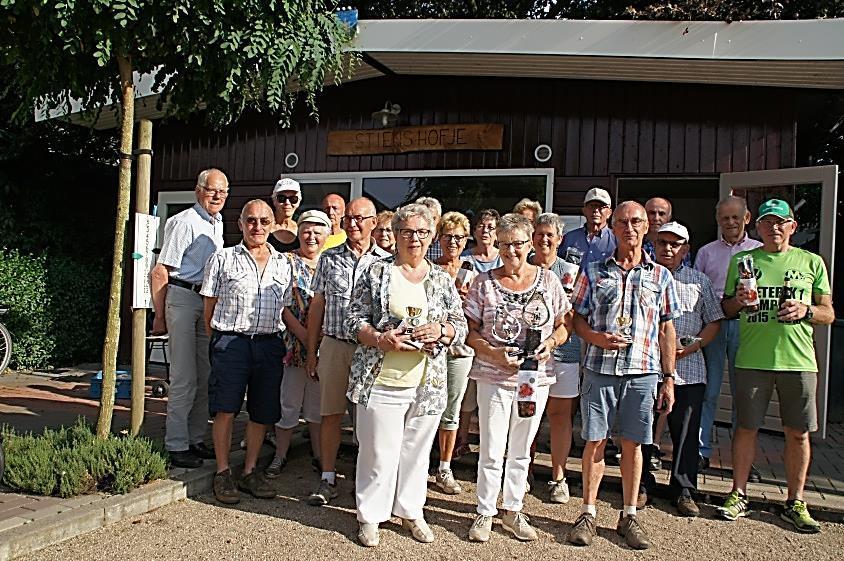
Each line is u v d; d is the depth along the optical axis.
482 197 7.57
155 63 4.52
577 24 5.89
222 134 8.76
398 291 3.68
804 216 6.40
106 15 3.77
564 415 4.41
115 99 4.79
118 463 4.02
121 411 6.30
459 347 4.41
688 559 3.62
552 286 3.85
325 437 4.30
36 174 9.62
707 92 6.81
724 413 6.45
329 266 4.32
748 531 4.02
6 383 7.62
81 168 10.09
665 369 3.94
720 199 6.75
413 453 3.80
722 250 5.19
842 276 8.98
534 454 4.80
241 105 4.82
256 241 4.30
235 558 3.43
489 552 3.63
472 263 4.79
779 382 4.11
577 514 4.22
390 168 7.93
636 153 7.04
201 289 4.31
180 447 4.58
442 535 3.83
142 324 4.54
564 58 6.17
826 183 6.03
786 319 3.96
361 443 3.74
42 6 3.63
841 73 5.78
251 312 4.21
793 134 6.53
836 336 7.27
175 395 4.59
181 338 4.59
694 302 4.33
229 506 4.13
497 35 6.09
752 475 4.76
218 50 4.09
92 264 9.71
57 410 6.28
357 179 8.06
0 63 4.47
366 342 3.67
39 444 4.22
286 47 4.13
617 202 7.13
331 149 8.19
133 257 4.40
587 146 7.20
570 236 5.35
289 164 8.41
